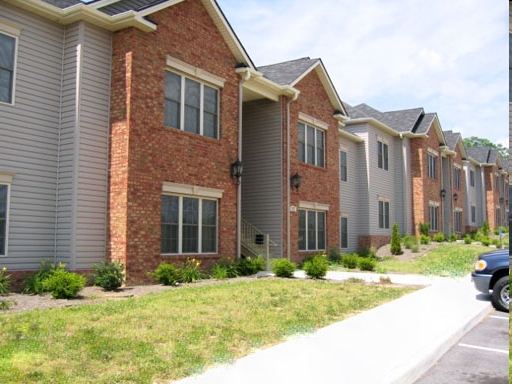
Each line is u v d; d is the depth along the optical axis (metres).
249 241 18.52
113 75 12.71
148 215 12.70
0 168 11.02
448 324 8.23
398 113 32.16
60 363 5.61
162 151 13.22
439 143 34.56
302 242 19.62
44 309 8.59
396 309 9.54
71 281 9.99
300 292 11.30
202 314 8.42
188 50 14.16
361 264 17.83
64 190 12.00
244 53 15.90
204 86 14.98
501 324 8.88
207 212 14.94
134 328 7.28
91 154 12.21
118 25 12.56
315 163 20.66
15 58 11.45
